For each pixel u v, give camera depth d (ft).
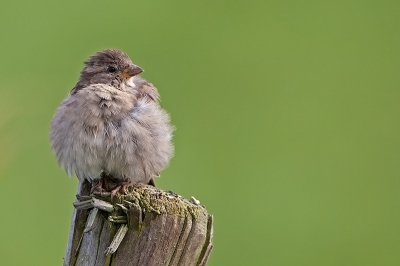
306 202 43.75
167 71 47.78
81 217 23.88
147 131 29.40
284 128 46.75
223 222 42.09
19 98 37.17
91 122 28.86
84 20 49.29
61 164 29.91
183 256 22.47
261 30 51.55
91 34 48.26
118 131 29.01
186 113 46.55
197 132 45.70
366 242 42.45
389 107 48.91
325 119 47.62
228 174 43.75
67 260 24.00
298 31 51.98
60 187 40.60
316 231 42.52
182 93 47.32
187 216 22.49
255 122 46.91
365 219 43.73
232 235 41.91
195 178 43.34
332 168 45.62
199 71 48.19
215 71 48.01
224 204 42.45
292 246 41.39
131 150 29.07
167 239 22.33
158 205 22.56
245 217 42.47
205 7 51.98
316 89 48.83
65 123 29.22
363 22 53.01
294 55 50.42
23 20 48.65
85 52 46.47
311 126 47.06
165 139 30.07
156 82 47.26
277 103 47.32
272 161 44.88
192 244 22.47
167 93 47.11
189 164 44.16
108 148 28.94
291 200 43.65
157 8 51.24
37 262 37.91
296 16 53.11
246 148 45.75
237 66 48.88
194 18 51.16
